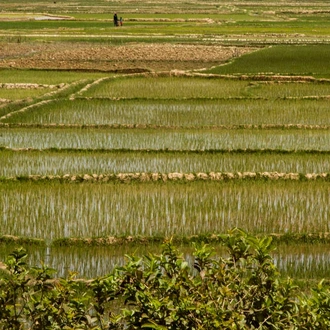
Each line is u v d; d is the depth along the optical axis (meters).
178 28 80.56
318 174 21.34
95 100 32.44
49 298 8.77
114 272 8.66
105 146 24.94
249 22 93.69
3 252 15.81
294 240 16.42
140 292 8.30
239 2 195.25
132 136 26.36
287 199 19.39
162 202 19.02
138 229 17.16
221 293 8.11
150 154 23.78
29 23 89.06
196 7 151.62
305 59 49.75
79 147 24.70
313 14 125.62
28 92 36.50
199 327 7.82
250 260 8.84
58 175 21.00
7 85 38.34
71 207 18.59
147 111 30.69
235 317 8.00
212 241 16.31
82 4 169.88
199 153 23.88
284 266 15.16
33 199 19.17
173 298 8.30
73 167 22.42
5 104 31.06
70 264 15.23
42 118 29.16
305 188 20.31
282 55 52.22
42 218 17.80
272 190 20.11
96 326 8.52
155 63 51.09
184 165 22.75
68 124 27.72
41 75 44.59
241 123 28.86
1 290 9.05
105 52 55.75
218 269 8.51
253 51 55.66
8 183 20.38
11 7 145.50
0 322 8.69
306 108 31.31
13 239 16.22
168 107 31.48
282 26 85.50
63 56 54.03
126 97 34.41
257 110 30.92
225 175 21.09
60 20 96.38
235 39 67.06
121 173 21.19
